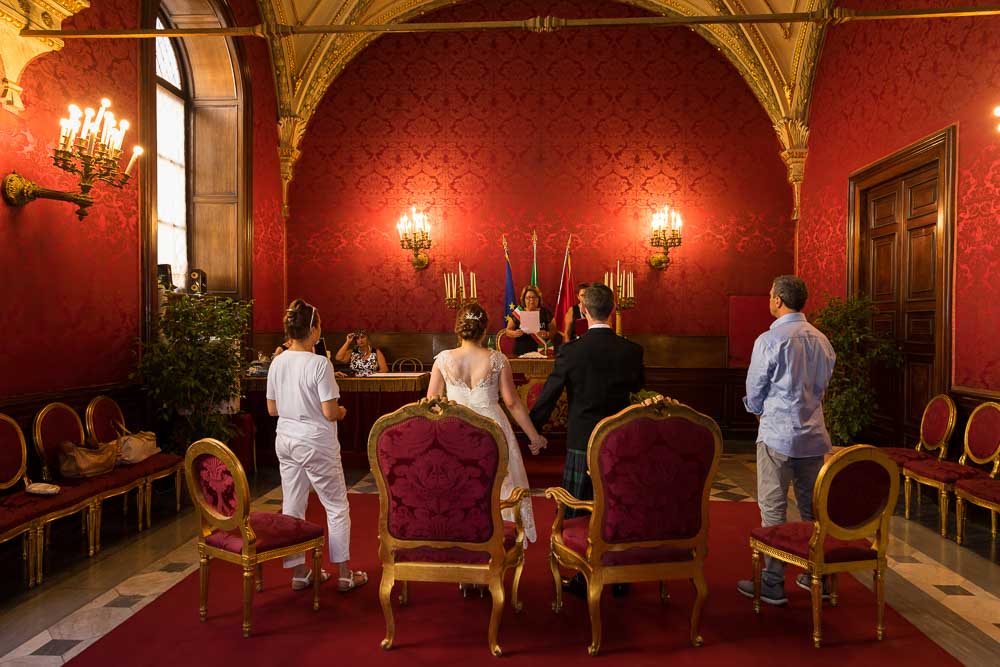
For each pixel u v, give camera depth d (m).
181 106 7.97
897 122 6.93
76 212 4.97
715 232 9.56
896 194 7.11
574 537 3.34
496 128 9.61
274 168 9.12
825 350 3.60
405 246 9.44
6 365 4.62
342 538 3.79
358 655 3.07
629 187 9.57
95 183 5.54
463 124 9.62
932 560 4.46
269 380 3.81
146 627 3.35
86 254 5.43
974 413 5.43
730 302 9.56
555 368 3.72
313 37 9.08
